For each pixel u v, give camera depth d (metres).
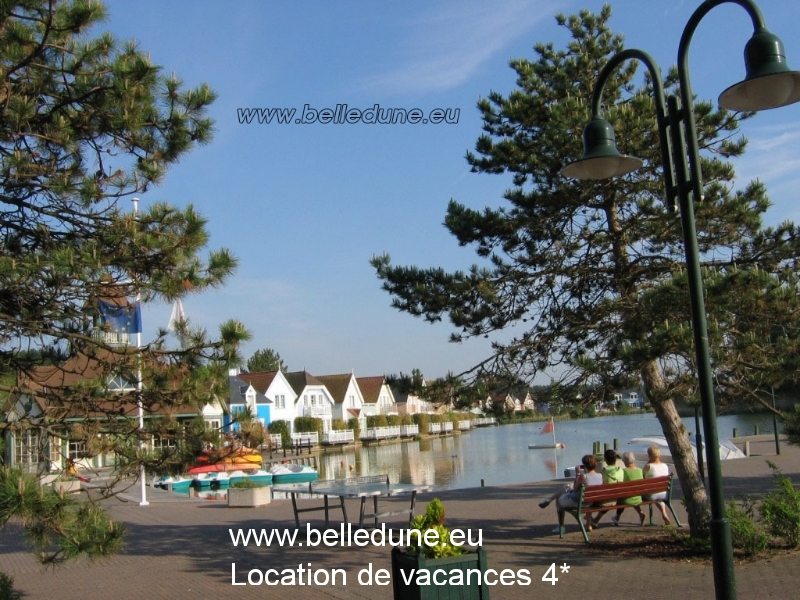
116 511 20.05
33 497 6.15
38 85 7.68
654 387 11.32
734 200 11.19
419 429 98.06
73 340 7.91
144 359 7.75
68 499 6.61
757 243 11.38
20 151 7.55
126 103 7.62
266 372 80.56
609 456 13.49
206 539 14.51
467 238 12.55
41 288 7.69
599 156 7.23
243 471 35.47
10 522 6.58
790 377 10.27
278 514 18.06
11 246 8.03
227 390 7.77
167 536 15.08
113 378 7.95
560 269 12.20
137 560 12.56
